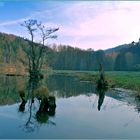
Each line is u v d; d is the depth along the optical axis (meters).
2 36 143.12
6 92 43.16
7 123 23.03
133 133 20.52
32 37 79.31
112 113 27.95
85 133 20.30
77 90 50.03
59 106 31.41
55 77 93.00
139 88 47.03
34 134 19.77
